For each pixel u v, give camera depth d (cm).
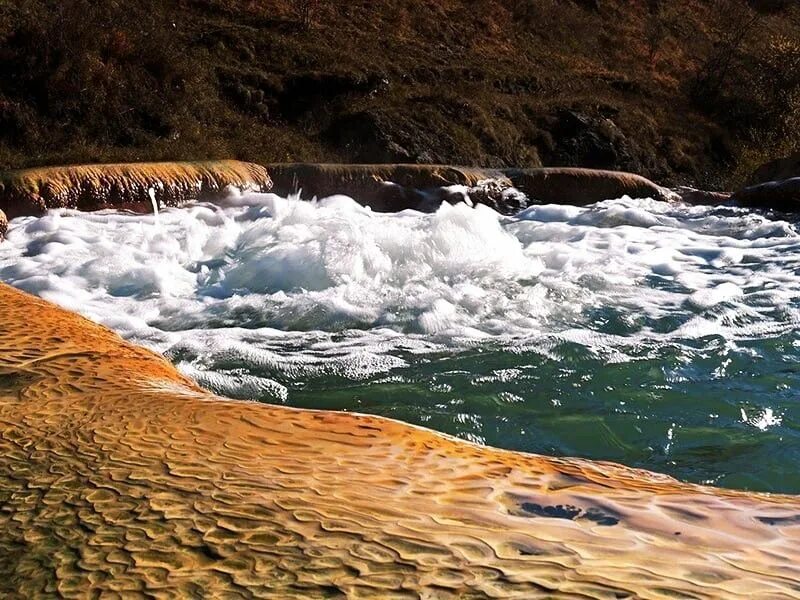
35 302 289
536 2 2289
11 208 923
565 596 88
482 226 762
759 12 2838
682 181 1795
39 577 105
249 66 1614
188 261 752
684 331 563
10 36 1321
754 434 398
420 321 580
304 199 1142
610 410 424
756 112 2097
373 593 92
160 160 1250
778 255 857
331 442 156
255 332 555
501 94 1838
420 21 2053
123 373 215
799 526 116
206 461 143
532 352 511
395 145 1493
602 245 906
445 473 138
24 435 163
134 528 116
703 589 90
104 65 1366
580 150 1723
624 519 116
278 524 114
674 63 2328
